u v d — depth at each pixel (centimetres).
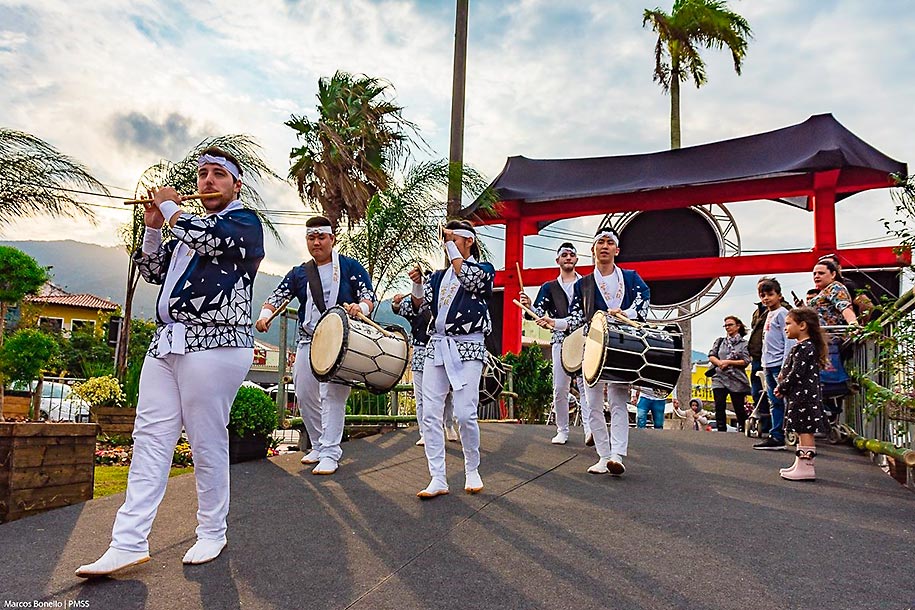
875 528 390
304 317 573
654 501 454
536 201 1378
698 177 1283
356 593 299
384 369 528
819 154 1141
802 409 533
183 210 345
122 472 691
